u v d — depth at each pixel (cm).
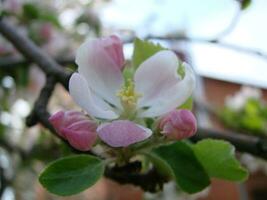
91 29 46
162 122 13
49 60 22
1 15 24
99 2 49
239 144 20
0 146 40
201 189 14
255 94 48
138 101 14
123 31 48
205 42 24
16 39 23
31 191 54
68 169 13
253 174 71
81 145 13
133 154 15
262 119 44
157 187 16
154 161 15
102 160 14
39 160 39
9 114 42
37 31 38
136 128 12
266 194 71
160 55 14
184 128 13
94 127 13
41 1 40
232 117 45
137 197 72
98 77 14
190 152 15
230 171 15
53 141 37
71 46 43
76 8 47
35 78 38
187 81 13
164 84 14
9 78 37
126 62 15
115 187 73
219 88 76
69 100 51
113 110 14
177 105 14
